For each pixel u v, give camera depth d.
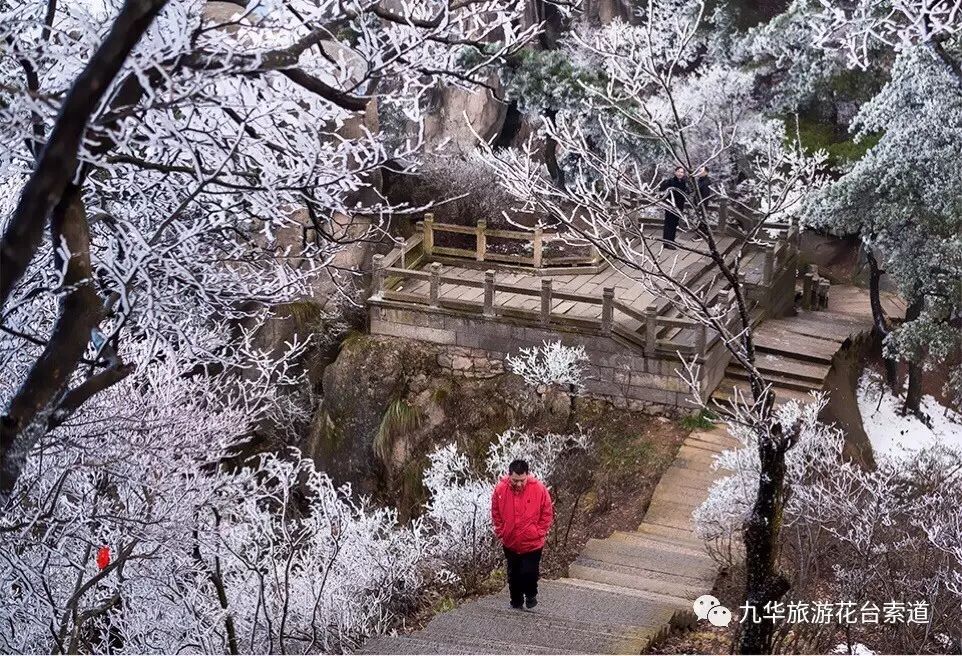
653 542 13.30
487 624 9.32
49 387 4.73
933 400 21.83
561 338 17.55
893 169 17.81
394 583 11.88
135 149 6.52
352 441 18.42
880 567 10.40
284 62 5.30
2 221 7.48
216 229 7.18
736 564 11.80
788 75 21.36
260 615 10.66
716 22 23.66
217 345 9.91
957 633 9.79
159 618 10.11
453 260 20.02
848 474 11.83
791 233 21.17
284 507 10.48
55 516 8.34
